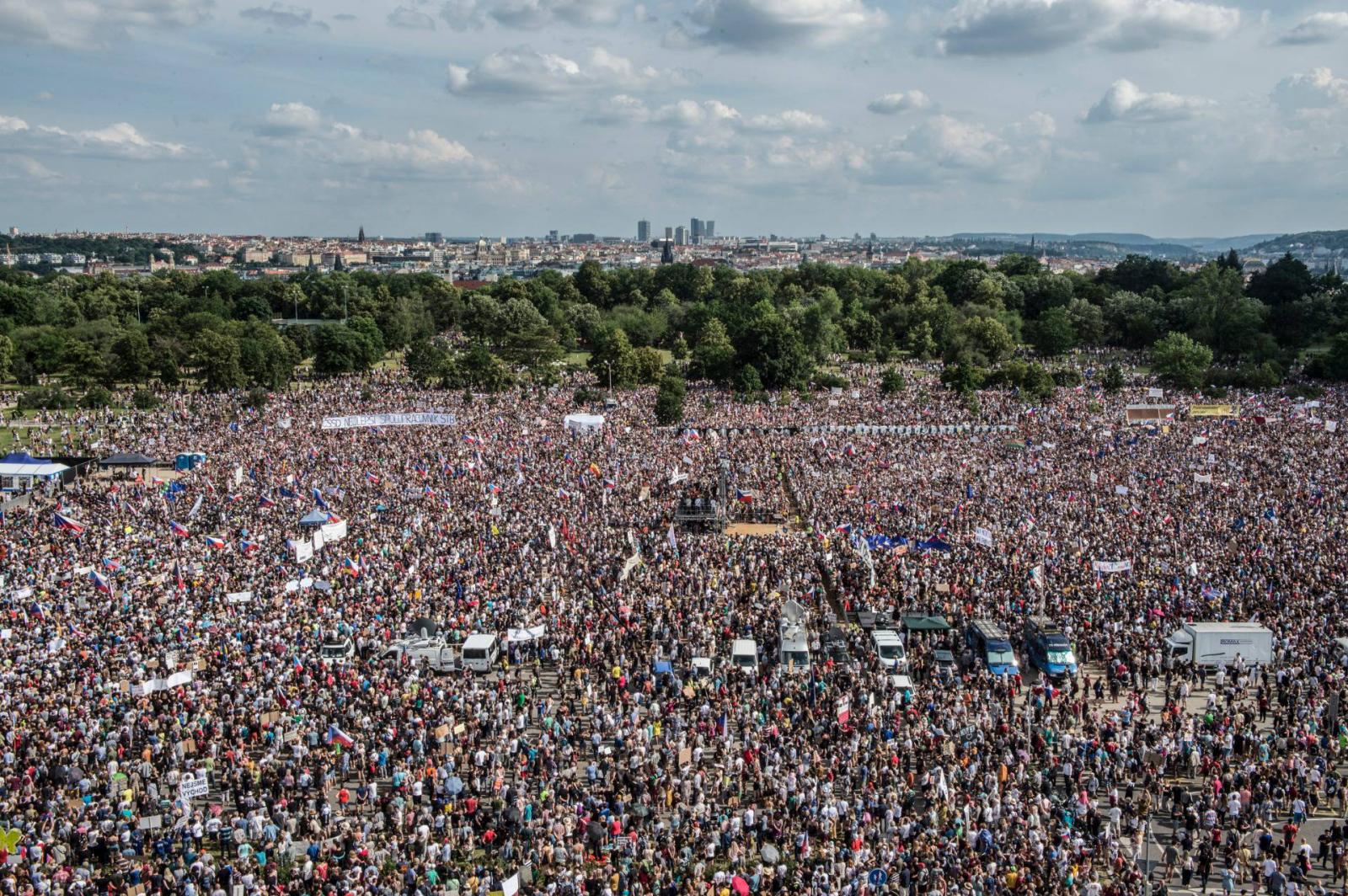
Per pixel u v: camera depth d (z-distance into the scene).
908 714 49.56
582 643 58.22
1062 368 184.62
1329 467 102.12
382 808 43.22
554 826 38.97
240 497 91.38
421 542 76.62
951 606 64.62
